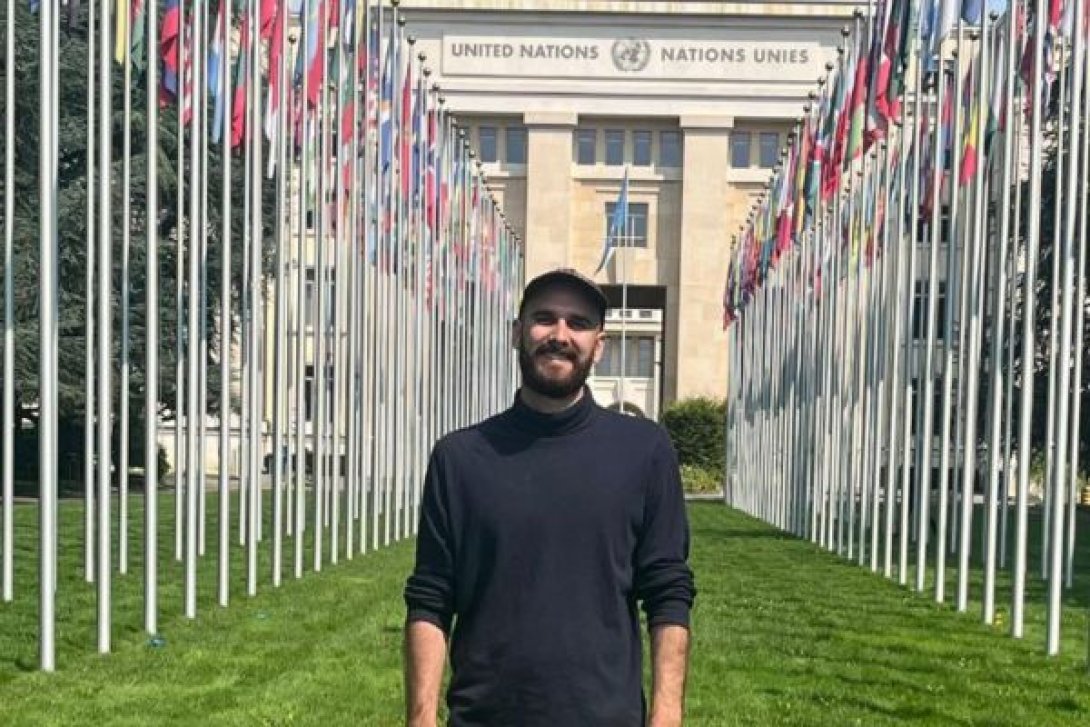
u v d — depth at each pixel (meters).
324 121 24.89
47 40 14.02
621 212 68.50
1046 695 13.41
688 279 80.62
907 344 24.55
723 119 80.50
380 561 27.23
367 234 27.95
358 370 29.53
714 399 73.94
